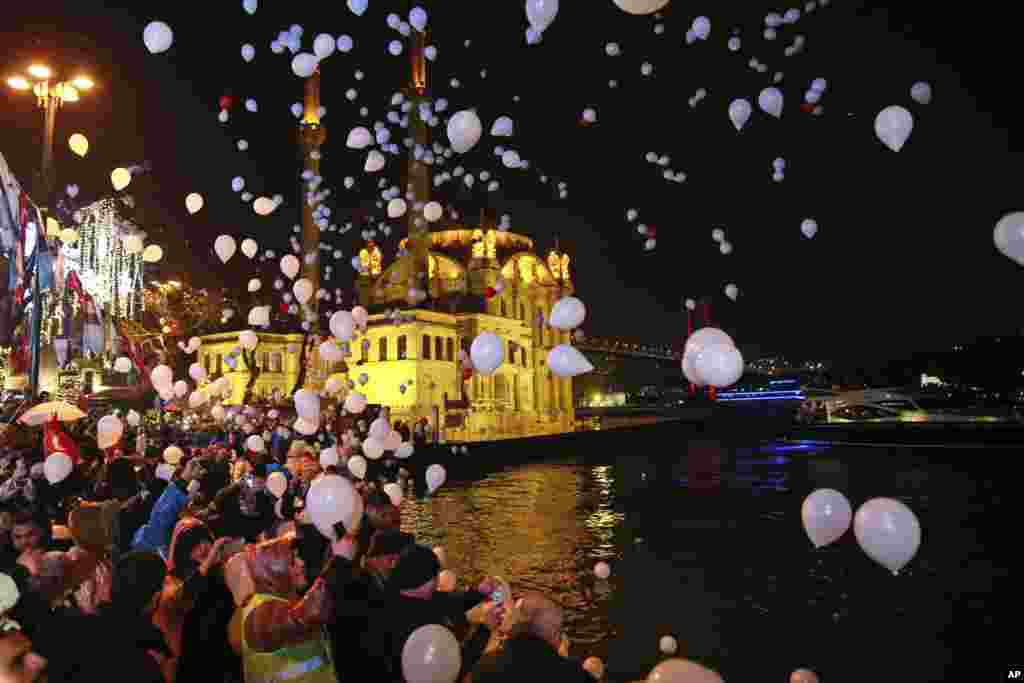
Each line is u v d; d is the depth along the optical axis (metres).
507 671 2.74
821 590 9.22
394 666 3.13
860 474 23.16
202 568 3.54
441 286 51.16
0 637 2.29
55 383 16.44
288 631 2.98
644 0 3.29
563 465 31.73
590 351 93.81
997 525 13.08
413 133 39.03
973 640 7.22
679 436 56.44
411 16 7.80
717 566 10.73
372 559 3.47
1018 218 3.01
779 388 84.56
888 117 3.81
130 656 2.72
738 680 6.34
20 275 11.67
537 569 10.75
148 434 15.12
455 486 23.02
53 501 7.01
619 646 7.27
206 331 48.66
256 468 6.68
